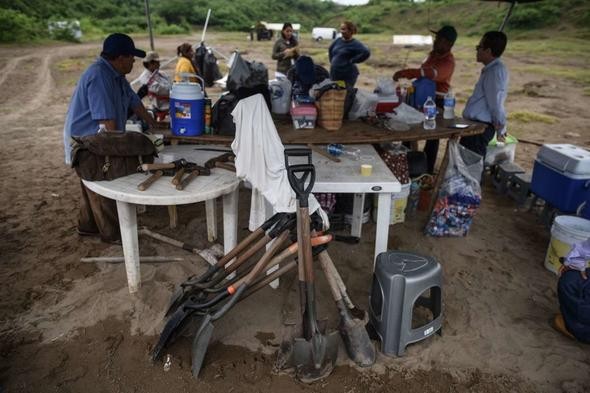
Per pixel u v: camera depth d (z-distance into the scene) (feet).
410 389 7.94
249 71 12.62
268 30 100.37
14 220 13.70
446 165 13.06
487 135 14.17
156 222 13.67
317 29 100.27
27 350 8.54
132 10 149.79
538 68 54.90
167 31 127.65
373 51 78.18
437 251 12.42
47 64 55.42
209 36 118.93
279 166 8.66
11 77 45.93
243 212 14.53
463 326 9.52
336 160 11.12
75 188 16.43
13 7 110.22
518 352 8.81
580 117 31.19
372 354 8.37
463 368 8.41
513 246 12.84
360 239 12.89
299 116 12.36
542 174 13.98
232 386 7.89
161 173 9.46
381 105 13.91
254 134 8.48
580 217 12.30
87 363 8.29
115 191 8.81
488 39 13.56
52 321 9.28
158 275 10.74
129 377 8.04
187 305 8.32
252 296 10.19
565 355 8.73
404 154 13.43
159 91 14.25
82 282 10.53
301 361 7.94
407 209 14.42
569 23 104.01
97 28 117.70
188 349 8.65
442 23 129.90
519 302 10.36
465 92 39.50
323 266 8.69
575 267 9.12
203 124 11.35
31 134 24.52
